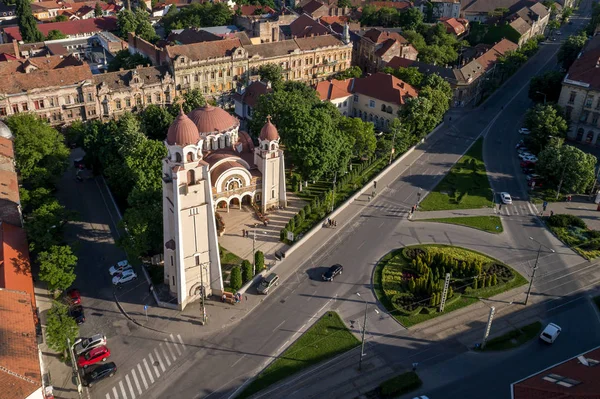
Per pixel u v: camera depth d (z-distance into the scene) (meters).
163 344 76.06
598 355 59.53
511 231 106.31
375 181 123.50
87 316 81.00
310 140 111.50
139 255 87.12
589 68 146.75
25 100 134.38
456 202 116.44
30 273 82.69
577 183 115.56
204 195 77.56
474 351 75.62
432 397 67.75
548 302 85.94
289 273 91.94
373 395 67.88
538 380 55.12
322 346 76.06
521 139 149.75
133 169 100.38
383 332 79.00
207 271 83.56
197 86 162.50
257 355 74.38
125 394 67.81
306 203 114.88
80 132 125.38
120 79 148.88
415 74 160.50
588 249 100.31
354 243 101.00
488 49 199.62
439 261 93.94
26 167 108.00
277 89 133.50
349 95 157.88
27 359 61.31
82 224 105.12
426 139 149.50
